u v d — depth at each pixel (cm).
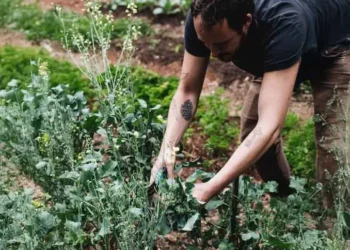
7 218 280
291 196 301
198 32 258
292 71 266
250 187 299
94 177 276
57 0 525
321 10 292
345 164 298
